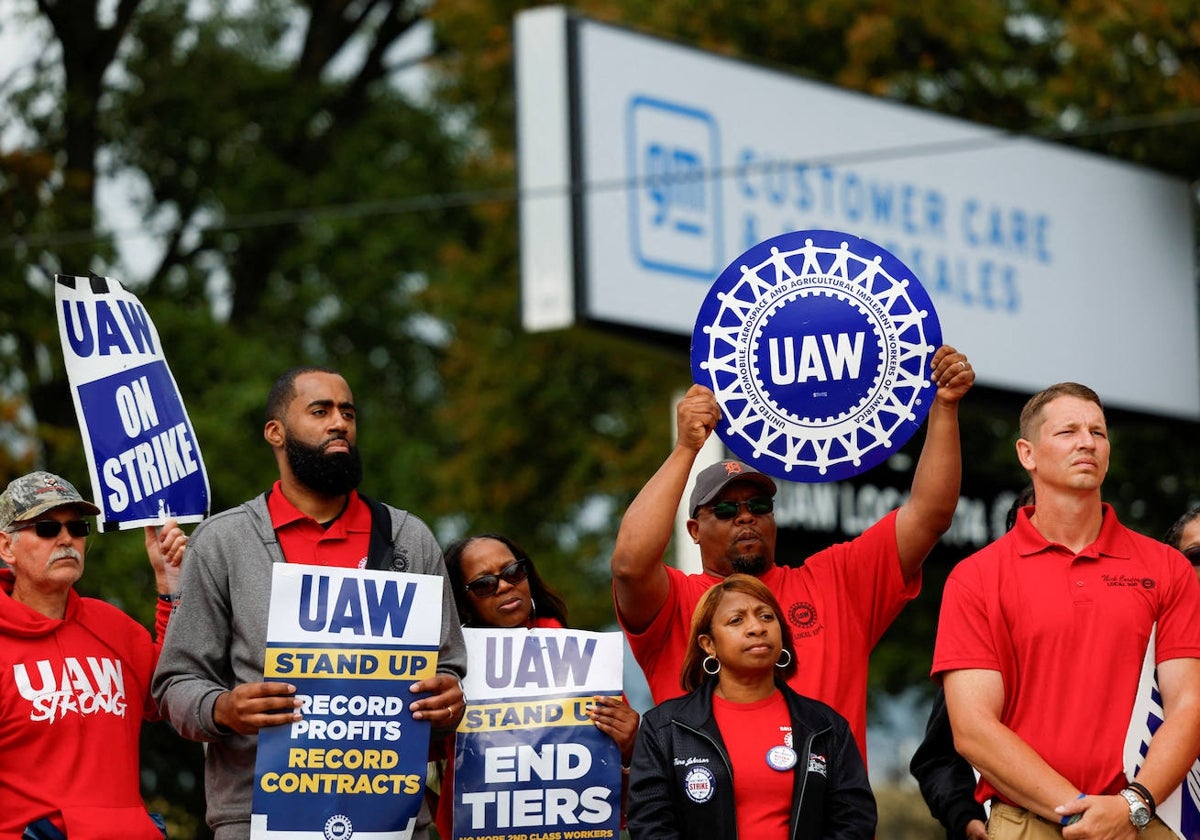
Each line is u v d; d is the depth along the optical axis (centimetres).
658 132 4216
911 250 4478
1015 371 4566
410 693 1670
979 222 4588
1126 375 4781
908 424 1816
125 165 6700
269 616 1650
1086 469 1664
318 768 1638
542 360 6369
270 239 6706
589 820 1747
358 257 6700
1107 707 1623
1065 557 1672
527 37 4166
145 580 5047
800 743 1633
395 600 1683
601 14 5800
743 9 5609
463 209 6988
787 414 1822
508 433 6362
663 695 1830
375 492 6319
